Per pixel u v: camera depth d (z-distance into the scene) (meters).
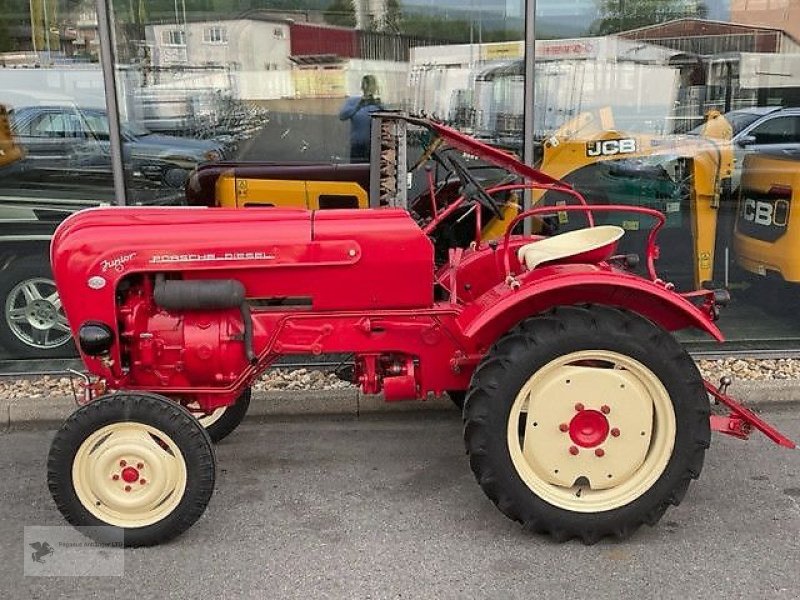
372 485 3.58
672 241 5.49
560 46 5.20
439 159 3.68
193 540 3.13
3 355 5.18
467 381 3.31
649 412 3.00
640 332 2.94
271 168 5.21
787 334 5.41
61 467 2.97
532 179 3.84
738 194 5.43
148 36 5.17
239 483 3.62
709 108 5.37
